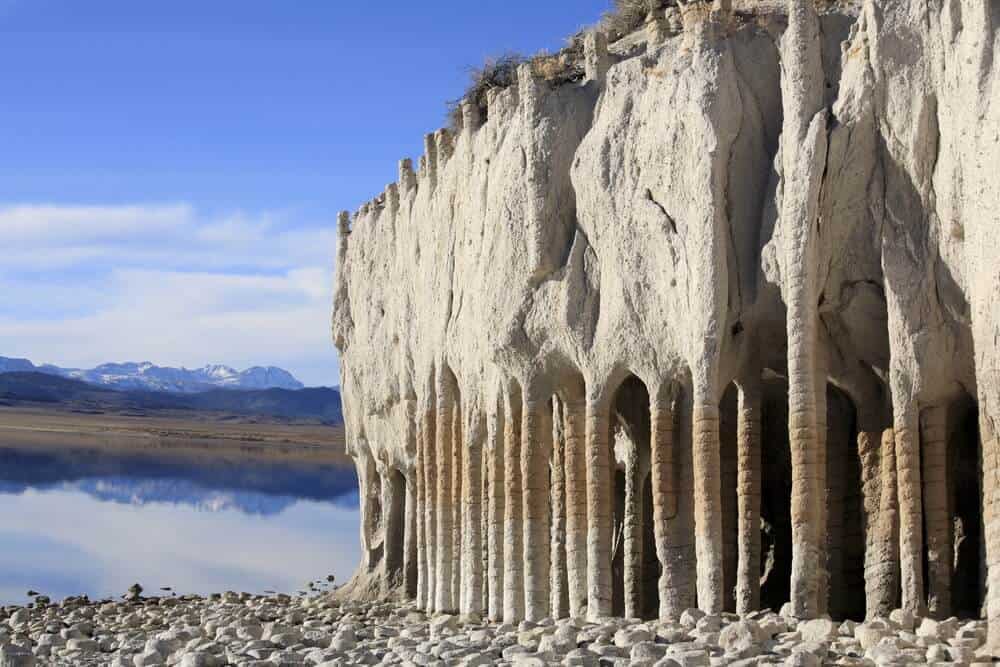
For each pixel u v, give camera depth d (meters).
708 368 22.81
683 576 23.67
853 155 22.09
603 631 20.91
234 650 22.89
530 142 26.42
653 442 24.09
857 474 23.80
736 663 17.39
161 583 44.09
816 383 21.89
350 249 39.72
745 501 23.39
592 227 25.48
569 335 25.34
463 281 29.73
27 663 23.19
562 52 30.94
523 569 26.59
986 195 19.39
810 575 21.27
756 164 23.67
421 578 31.98
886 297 21.59
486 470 28.77
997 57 19.81
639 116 25.19
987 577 19.00
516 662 19.06
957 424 22.02
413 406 33.78
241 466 101.62
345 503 71.75
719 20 24.27
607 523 24.67
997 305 18.98
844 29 23.19
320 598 37.06
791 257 21.97
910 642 18.16
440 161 32.09
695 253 23.33
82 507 67.75
